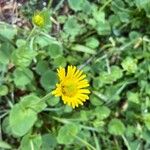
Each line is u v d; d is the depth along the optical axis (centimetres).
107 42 34
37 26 30
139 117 32
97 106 32
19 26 33
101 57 33
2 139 31
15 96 31
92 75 32
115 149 32
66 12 34
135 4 34
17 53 30
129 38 34
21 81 30
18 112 29
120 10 34
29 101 29
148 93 33
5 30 31
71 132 30
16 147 31
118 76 32
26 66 30
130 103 33
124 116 33
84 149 31
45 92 31
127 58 33
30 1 33
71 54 33
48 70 31
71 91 29
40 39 31
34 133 31
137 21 34
